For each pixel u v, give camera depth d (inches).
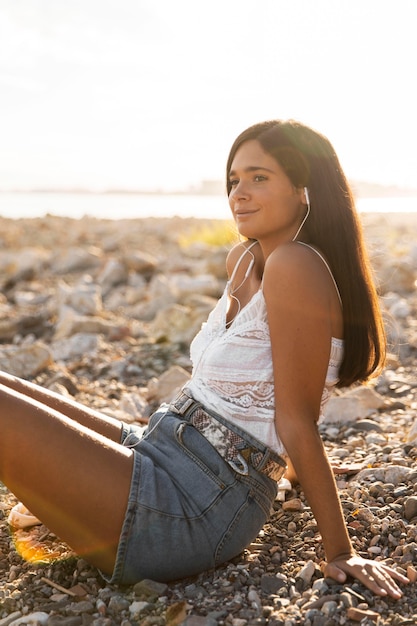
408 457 126.6
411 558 91.0
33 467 81.7
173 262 425.1
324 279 84.7
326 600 80.7
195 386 91.2
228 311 97.3
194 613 81.4
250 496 87.6
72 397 183.8
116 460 84.1
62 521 84.2
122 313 313.3
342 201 88.3
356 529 99.3
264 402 87.0
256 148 87.7
